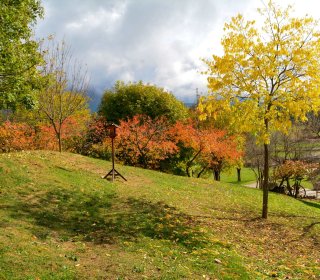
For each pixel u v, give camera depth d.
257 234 14.44
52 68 21.70
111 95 37.88
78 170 19.23
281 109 14.52
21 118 30.44
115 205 15.01
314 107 14.18
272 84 14.60
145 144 31.59
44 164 18.08
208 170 42.31
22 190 14.00
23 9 15.52
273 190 39.47
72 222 12.02
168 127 32.72
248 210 18.73
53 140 30.39
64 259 8.48
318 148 40.12
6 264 7.50
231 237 13.33
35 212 12.12
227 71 14.69
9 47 14.72
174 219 14.23
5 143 29.16
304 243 14.09
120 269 8.33
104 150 33.41
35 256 8.25
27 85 16.22
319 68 14.05
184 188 21.44
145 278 7.95
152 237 11.62
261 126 14.51
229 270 9.38
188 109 40.72
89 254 9.20
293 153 42.91
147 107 35.84
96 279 7.60
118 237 11.07
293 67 14.43
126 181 19.81
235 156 33.62
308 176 39.47
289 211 19.92
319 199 38.06
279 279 9.29
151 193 18.00
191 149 35.31
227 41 14.74
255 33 14.66
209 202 19.08
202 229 13.47
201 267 9.37
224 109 15.32
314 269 10.65
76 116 31.41
